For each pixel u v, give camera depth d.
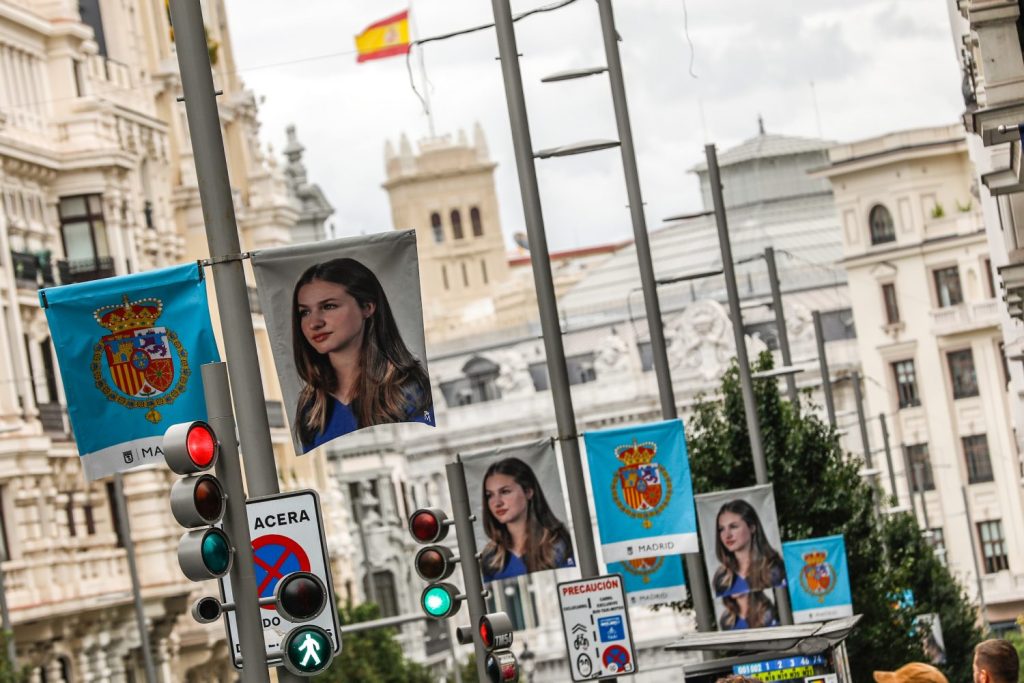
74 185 104.62
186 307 28.59
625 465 47.31
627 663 41.44
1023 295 47.09
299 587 25.36
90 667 98.56
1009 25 42.06
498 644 38.00
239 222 134.62
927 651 101.19
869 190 191.75
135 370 28.64
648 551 47.28
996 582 182.62
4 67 100.75
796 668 47.09
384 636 128.50
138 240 109.88
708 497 59.56
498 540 42.44
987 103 42.31
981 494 184.75
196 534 23.92
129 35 117.94
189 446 23.91
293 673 25.52
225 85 136.75
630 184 54.50
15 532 93.31
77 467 101.38
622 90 54.00
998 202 52.06
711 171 68.44
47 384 101.44
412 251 29.78
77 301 28.55
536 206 42.91
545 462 42.56
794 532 77.88
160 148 117.06
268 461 27.92
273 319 29.59
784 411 78.44
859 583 79.81
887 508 132.88
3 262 96.50
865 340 192.00
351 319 29.70
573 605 41.59
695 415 78.50
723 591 59.47
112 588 101.19
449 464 38.97
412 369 29.73
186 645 110.25
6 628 81.25
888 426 189.88
